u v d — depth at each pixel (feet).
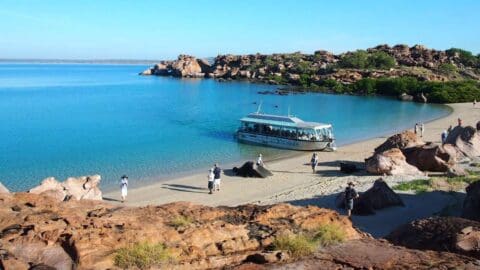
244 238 30.99
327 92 459.73
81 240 26.35
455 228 36.73
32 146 167.02
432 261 29.66
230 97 401.70
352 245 32.22
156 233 28.86
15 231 27.84
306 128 166.30
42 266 24.49
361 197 80.74
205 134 200.44
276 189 109.50
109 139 184.44
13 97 376.48
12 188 110.01
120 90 474.49
